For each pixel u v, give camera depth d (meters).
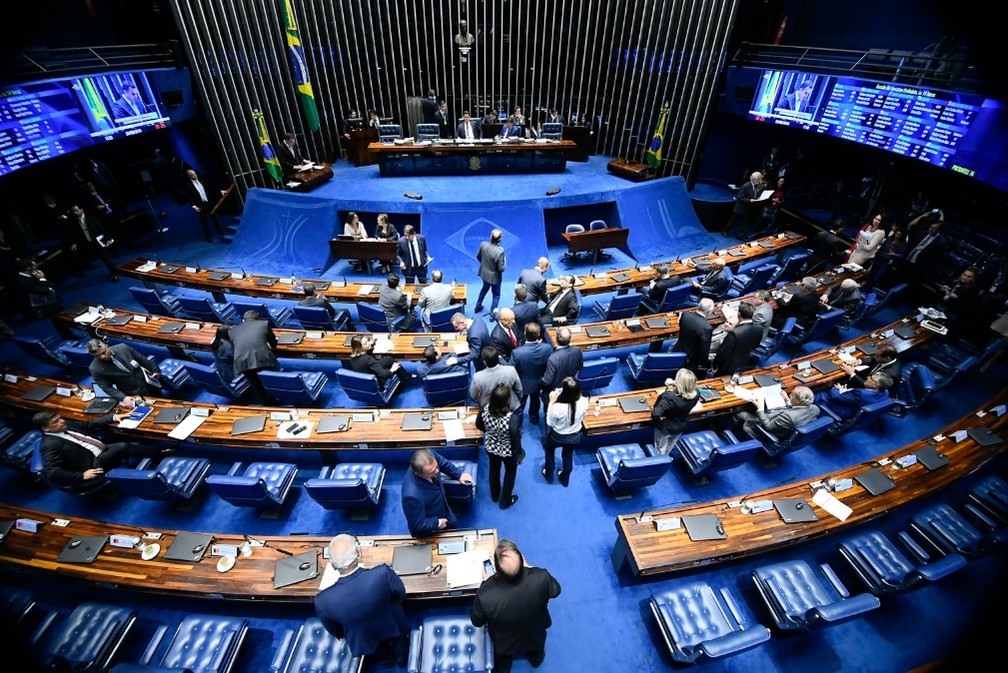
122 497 5.80
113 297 9.95
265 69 13.40
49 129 8.70
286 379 6.17
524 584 3.14
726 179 15.28
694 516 4.60
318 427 5.52
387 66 16.44
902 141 8.86
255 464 5.57
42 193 10.60
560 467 6.14
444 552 4.23
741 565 5.12
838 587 4.59
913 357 8.13
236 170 13.20
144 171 13.34
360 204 11.60
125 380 6.10
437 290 7.71
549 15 16.61
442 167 13.73
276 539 4.38
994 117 7.27
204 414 5.77
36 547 4.33
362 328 9.41
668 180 13.09
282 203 11.79
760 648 4.43
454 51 17.38
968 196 10.43
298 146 14.87
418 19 16.58
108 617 4.11
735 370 6.70
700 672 4.25
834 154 13.13
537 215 11.93
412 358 6.89
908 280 9.86
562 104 17.55
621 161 14.50
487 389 4.94
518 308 6.73
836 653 4.40
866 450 6.62
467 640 3.93
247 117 13.14
